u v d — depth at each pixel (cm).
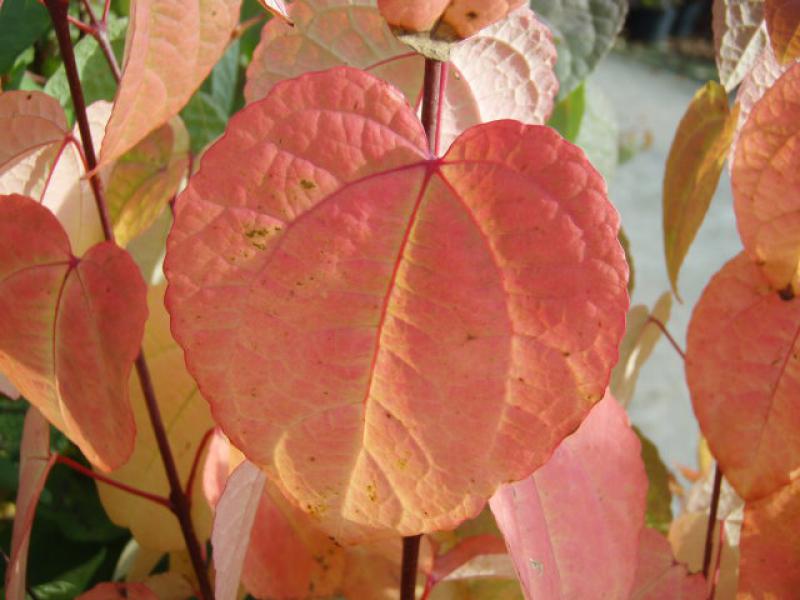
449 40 16
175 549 25
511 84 20
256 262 15
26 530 20
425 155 15
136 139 18
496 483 15
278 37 20
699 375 20
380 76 21
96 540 30
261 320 15
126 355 18
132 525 24
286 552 23
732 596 25
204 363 15
